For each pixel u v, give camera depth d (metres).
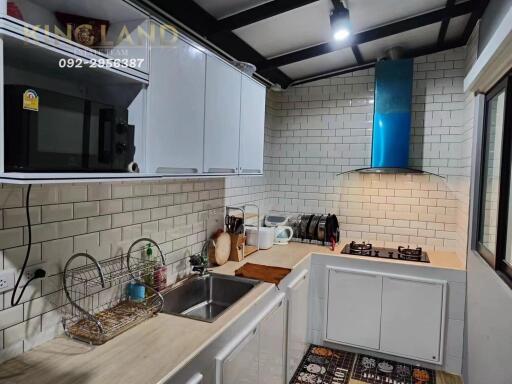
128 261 1.91
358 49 3.23
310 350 3.20
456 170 3.36
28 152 1.03
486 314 2.24
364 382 2.75
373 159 3.39
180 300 2.24
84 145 1.21
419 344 2.94
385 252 3.31
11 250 1.38
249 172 2.55
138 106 1.50
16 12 1.14
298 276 2.84
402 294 2.97
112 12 1.41
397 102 3.30
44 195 1.49
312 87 3.86
